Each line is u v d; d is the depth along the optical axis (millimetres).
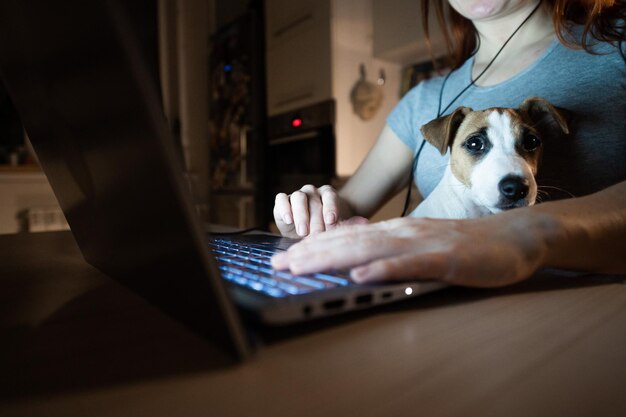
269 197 2389
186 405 181
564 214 404
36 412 174
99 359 228
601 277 419
